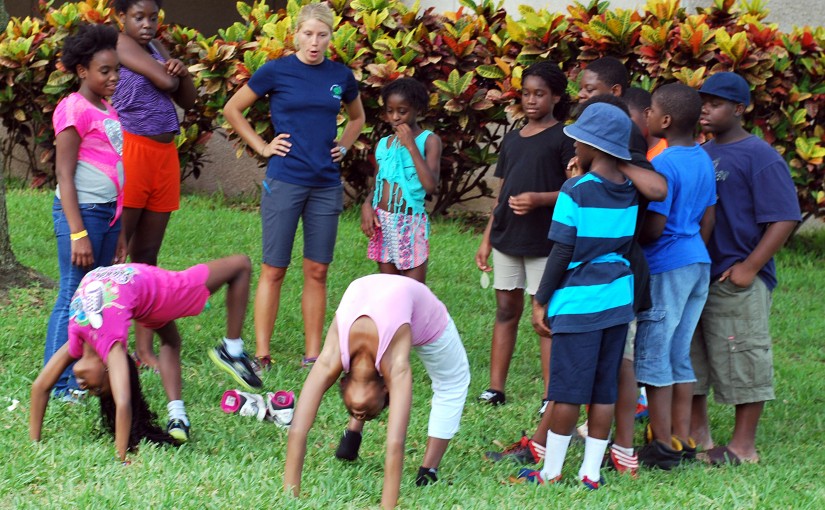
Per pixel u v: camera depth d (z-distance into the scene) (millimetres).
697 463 4969
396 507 4059
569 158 5434
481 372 6289
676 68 8773
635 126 4762
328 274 7930
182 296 4660
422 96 6270
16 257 7531
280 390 5379
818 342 7355
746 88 5094
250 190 10516
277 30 9125
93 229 5160
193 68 9250
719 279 5039
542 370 5871
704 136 8461
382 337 3900
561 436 4539
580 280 4445
